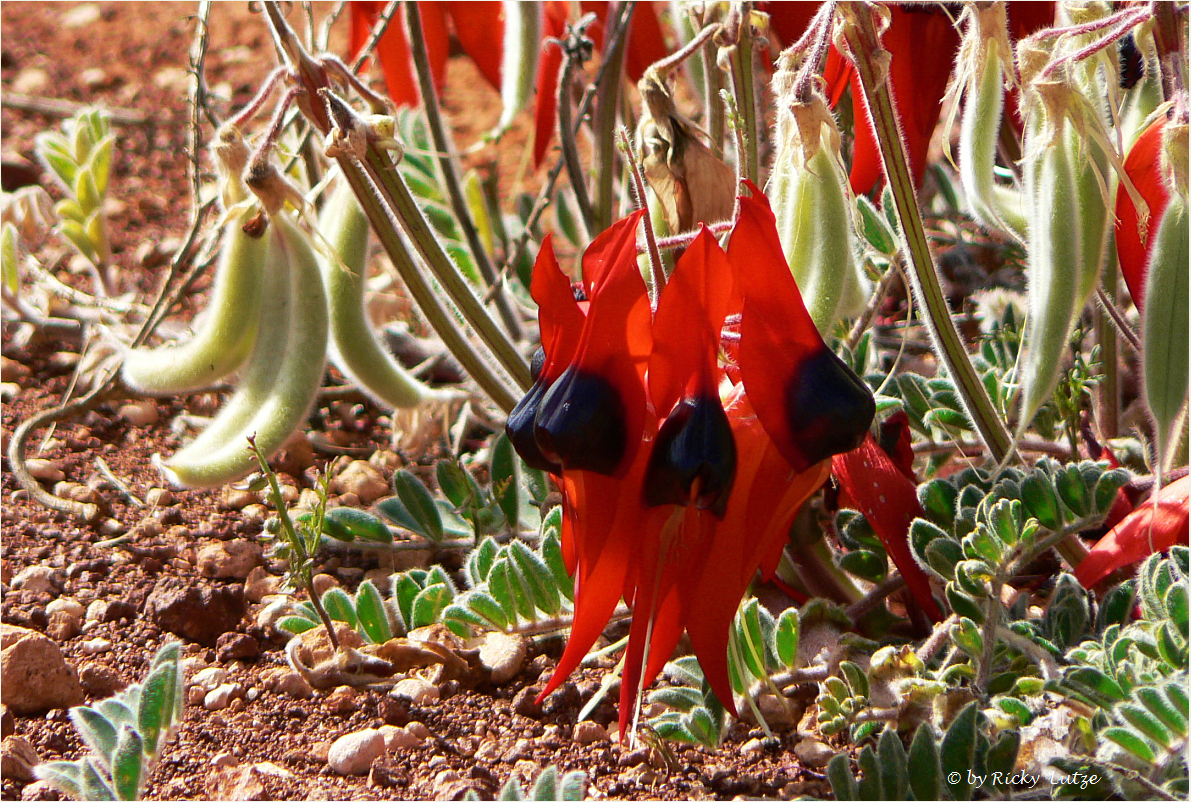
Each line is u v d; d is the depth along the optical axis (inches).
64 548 28.5
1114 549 24.2
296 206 24.8
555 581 25.8
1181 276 23.1
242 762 25.1
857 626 26.1
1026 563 24.7
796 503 22.2
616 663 26.5
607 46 28.9
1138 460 27.1
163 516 29.2
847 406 21.7
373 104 24.7
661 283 22.8
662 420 21.7
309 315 25.6
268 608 27.4
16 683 25.6
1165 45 23.3
